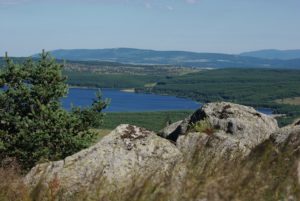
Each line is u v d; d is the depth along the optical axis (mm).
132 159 10961
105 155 11312
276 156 5457
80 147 30797
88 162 11055
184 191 5203
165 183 5551
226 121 21750
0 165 15211
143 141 11695
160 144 11375
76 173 10594
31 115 30938
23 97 31359
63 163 11141
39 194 7508
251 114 22641
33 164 28422
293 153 5512
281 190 5020
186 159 6102
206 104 23234
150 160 10906
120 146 11578
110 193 6652
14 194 7949
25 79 32250
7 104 31266
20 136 29391
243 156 6152
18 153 28875
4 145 29047
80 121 31828
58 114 30766
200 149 6223
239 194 4949
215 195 4973
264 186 5043
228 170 5406
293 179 5117
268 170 5246
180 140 11203
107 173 10656
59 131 30375
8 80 31859
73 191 8406
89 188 7152
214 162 5926
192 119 23188
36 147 29203
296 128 9805
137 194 5672
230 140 7012
